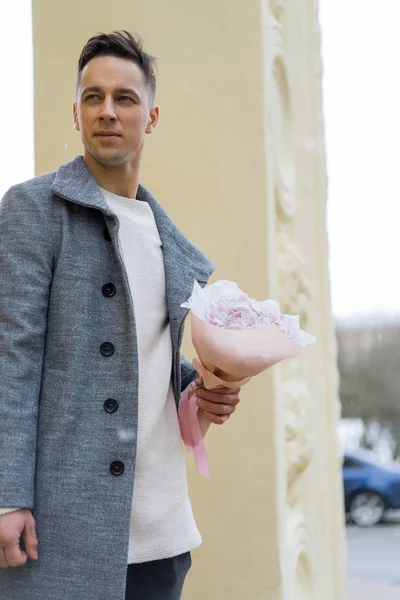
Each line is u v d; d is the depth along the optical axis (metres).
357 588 8.43
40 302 1.71
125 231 1.85
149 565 1.77
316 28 4.29
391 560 10.51
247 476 2.86
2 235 1.75
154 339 1.83
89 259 1.76
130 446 1.69
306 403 3.62
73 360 1.70
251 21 3.03
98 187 1.83
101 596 1.62
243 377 1.86
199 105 3.02
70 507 1.65
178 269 1.89
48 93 3.04
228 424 2.89
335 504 4.14
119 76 1.86
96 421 1.69
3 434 1.60
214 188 2.98
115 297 1.76
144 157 3.03
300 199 3.79
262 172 2.96
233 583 2.83
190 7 3.06
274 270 2.99
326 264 4.19
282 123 3.49
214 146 2.99
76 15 3.07
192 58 3.04
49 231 1.75
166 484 1.79
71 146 3.01
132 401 1.71
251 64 3.01
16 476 1.59
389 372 22.94
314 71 4.17
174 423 1.86
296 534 3.30
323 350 4.16
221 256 2.95
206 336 1.76
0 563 1.60
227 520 2.86
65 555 1.63
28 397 1.65
